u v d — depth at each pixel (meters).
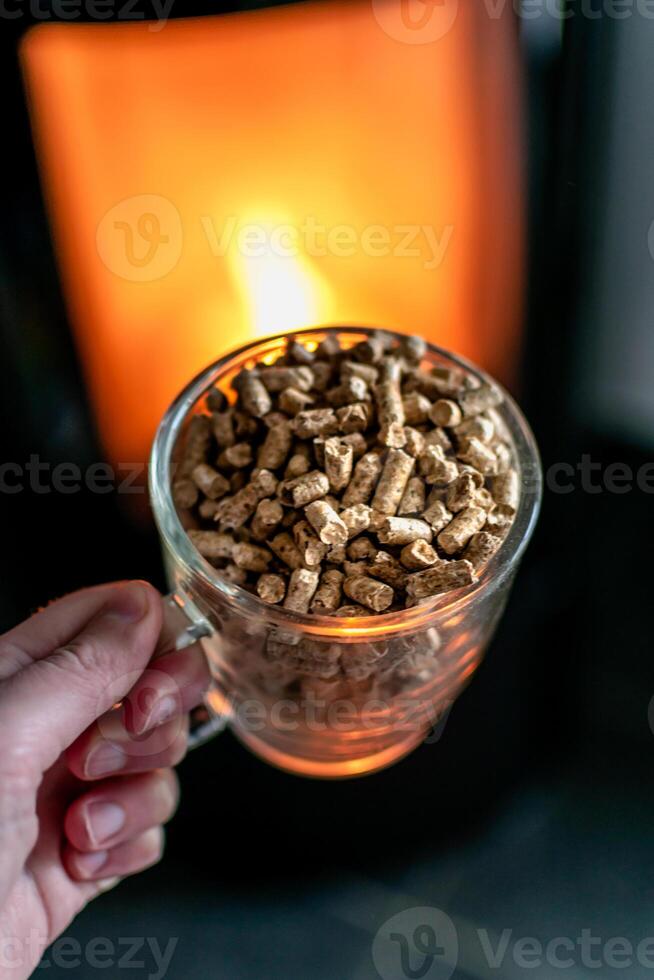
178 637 0.32
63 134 0.37
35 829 0.31
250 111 0.38
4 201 0.37
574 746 0.45
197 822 0.43
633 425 0.50
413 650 0.28
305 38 0.36
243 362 0.32
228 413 0.31
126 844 0.37
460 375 0.32
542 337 0.44
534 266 0.42
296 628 0.27
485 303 0.43
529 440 0.31
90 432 0.44
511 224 0.41
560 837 0.43
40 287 0.39
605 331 0.47
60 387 0.42
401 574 0.27
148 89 0.37
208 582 0.28
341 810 0.43
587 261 0.43
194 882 0.43
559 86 0.38
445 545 0.27
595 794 0.44
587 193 0.41
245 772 0.44
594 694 0.46
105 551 0.47
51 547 0.46
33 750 0.30
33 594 0.46
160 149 0.39
